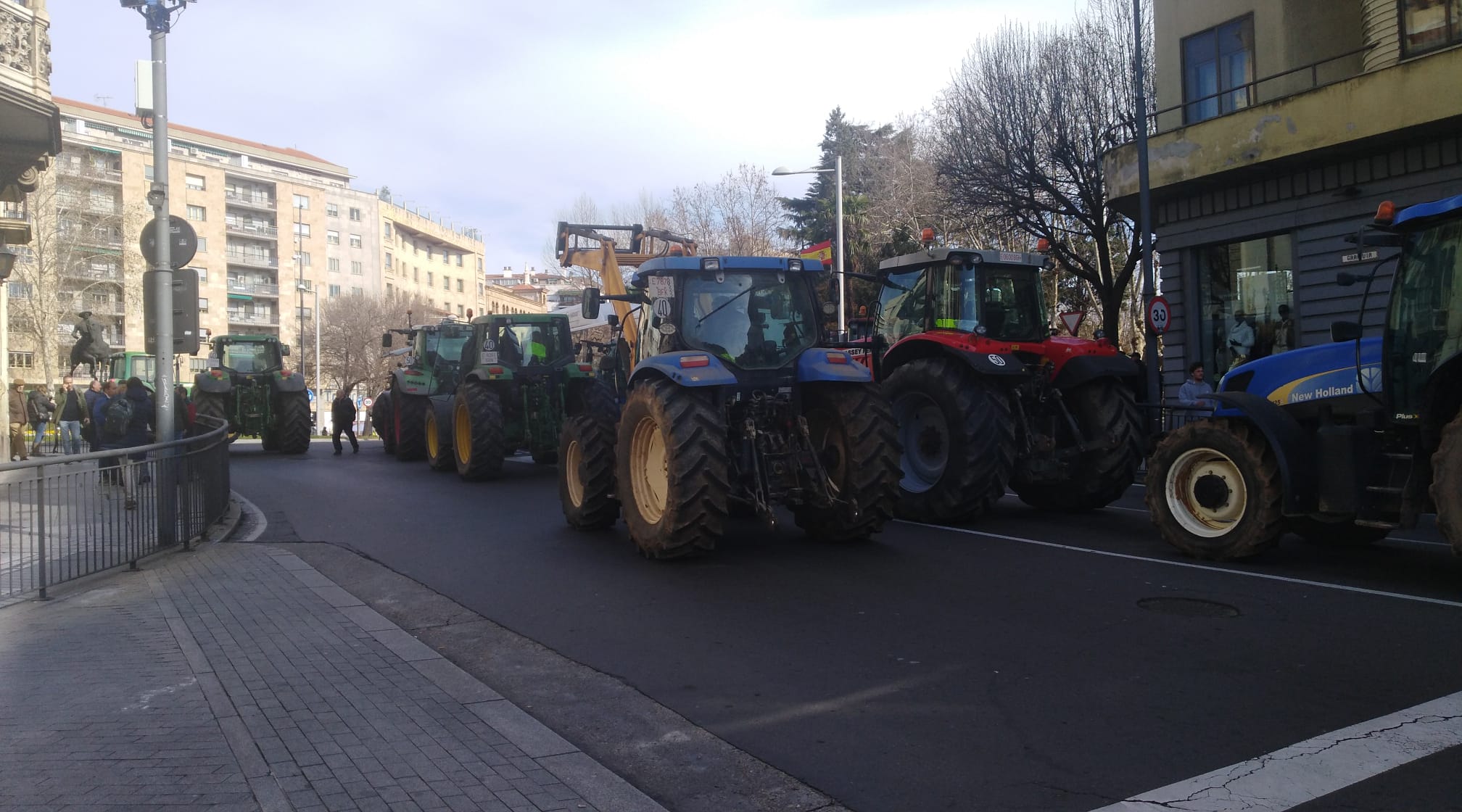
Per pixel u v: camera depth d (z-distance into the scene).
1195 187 15.60
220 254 72.88
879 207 32.22
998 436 9.27
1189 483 7.74
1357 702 4.35
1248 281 15.61
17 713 4.39
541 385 14.57
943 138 22.88
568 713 4.46
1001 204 20.22
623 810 3.39
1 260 15.90
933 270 10.48
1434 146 12.80
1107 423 9.88
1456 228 6.36
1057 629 5.64
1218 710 4.29
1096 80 19.44
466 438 14.45
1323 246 14.20
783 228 44.53
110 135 66.88
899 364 10.46
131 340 59.50
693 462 7.41
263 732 4.14
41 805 3.40
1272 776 3.58
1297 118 13.62
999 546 8.32
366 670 5.05
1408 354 6.54
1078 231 21.72
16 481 6.69
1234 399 7.29
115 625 6.01
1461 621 5.67
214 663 5.18
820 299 8.86
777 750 3.99
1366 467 6.75
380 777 3.65
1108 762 3.77
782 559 7.81
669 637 5.66
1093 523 9.68
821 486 8.05
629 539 8.88
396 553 8.44
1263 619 5.77
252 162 83.69
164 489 8.45
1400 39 13.52
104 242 47.88
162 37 9.37
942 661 5.08
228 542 9.19
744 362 8.19
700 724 4.29
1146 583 6.79
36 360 48.00
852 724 4.25
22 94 11.59
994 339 10.34
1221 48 16.22
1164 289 16.88
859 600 6.43
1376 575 6.96
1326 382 7.10
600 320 23.81
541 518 10.30
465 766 3.77
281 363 21.52
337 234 79.69
